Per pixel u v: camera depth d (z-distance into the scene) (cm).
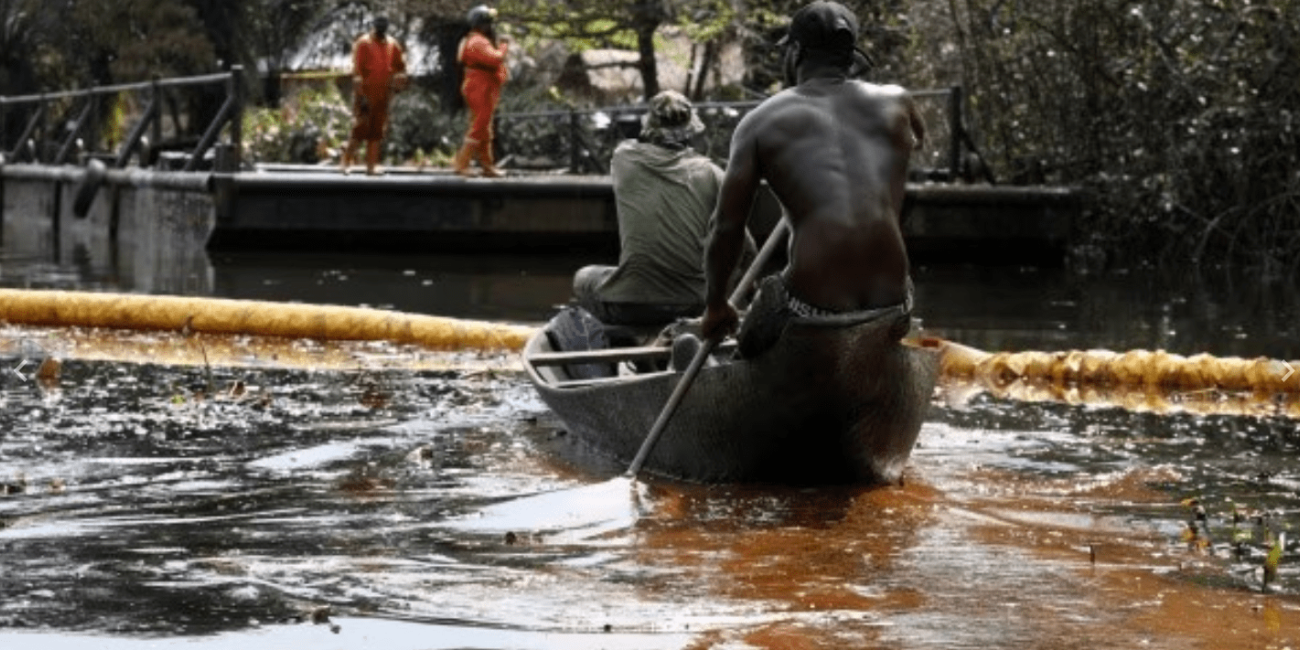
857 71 802
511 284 1758
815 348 738
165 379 1092
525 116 2873
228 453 848
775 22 2695
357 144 2272
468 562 633
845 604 575
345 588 596
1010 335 1365
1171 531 690
